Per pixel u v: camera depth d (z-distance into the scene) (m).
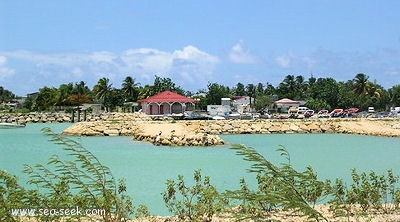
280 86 181.25
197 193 17.27
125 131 78.56
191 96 160.62
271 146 57.97
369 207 17.16
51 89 141.88
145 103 118.62
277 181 7.65
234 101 149.50
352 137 75.69
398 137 76.25
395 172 34.78
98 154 47.62
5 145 56.03
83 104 139.38
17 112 126.62
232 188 25.59
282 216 14.49
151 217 16.20
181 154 47.72
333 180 29.98
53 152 47.12
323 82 178.12
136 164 38.69
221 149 53.78
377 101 158.00
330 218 14.25
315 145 59.81
